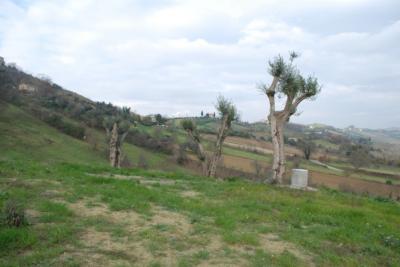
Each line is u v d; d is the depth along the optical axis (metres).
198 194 14.09
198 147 28.66
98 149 64.25
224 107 26.64
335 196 17.55
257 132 83.19
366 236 9.62
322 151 74.12
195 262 6.55
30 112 75.19
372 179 52.97
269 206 12.64
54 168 16.61
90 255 6.40
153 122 91.75
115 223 8.41
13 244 6.34
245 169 51.22
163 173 20.33
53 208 8.81
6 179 12.26
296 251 7.77
